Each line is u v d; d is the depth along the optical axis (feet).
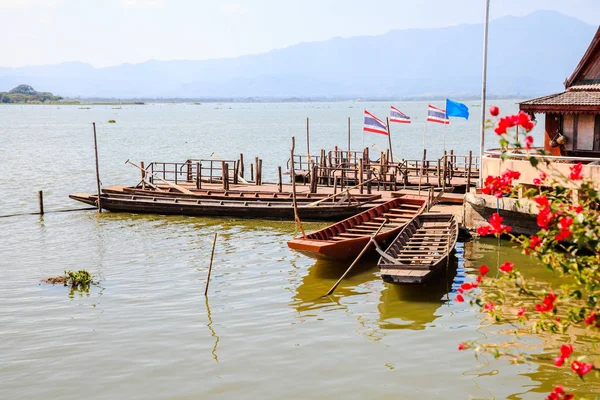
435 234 73.97
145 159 203.21
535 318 52.29
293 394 42.27
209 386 43.68
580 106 75.31
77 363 47.47
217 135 334.44
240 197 105.50
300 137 314.96
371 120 126.52
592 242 22.68
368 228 80.07
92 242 85.15
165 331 53.36
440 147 252.42
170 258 76.54
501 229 25.35
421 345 49.19
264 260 75.20
